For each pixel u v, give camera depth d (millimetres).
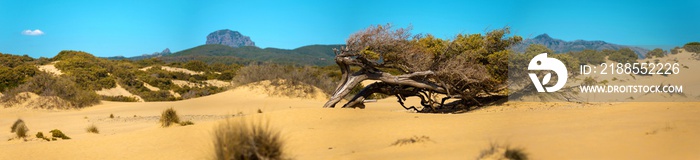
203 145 15578
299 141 15352
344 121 18547
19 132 23078
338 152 13102
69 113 42531
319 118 19156
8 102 44188
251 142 10258
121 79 75125
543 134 13273
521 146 11125
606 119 16375
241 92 50688
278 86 50688
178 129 18922
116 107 46469
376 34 27250
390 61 28484
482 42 29516
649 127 13391
